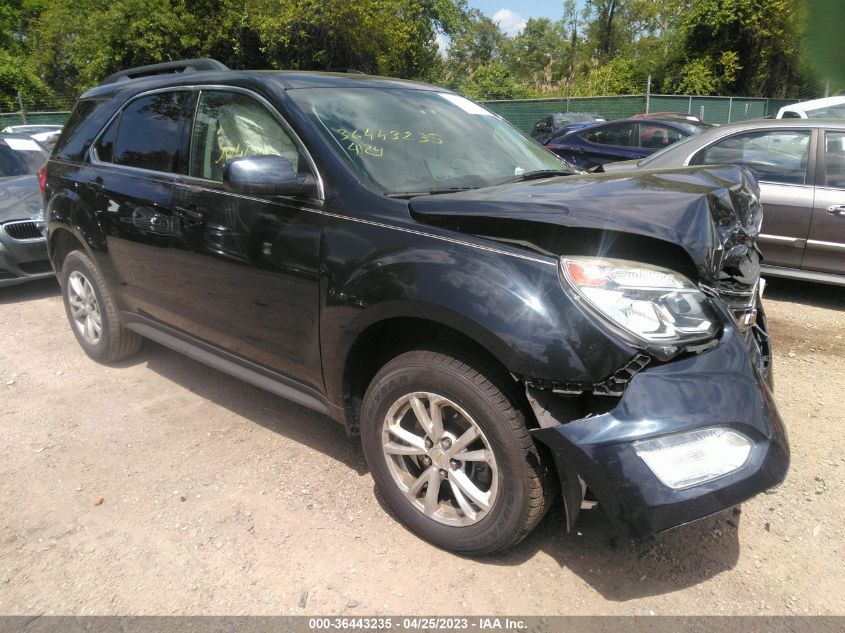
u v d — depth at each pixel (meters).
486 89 40.97
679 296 2.14
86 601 2.34
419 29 29.16
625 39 55.69
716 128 6.19
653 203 2.29
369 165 2.83
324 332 2.71
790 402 3.87
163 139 3.60
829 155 5.49
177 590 2.39
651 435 2.03
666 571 2.48
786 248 5.68
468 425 2.43
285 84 3.13
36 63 31.97
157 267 3.56
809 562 2.53
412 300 2.34
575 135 11.69
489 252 2.28
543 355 2.11
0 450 3.34
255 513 2.82
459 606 2.31
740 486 2.08
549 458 2.29
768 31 28.39
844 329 5.10
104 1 23.08
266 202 2.91
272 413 3.72
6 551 2.59
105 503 2.89
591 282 2.12
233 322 3.19
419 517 2.59
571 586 2.40
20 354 4.65
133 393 3.98
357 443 3.40
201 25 22.38
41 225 5.97
